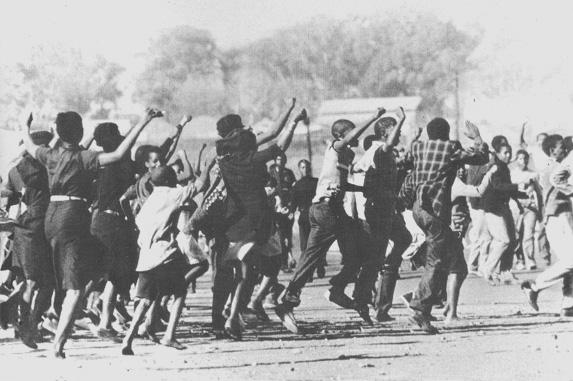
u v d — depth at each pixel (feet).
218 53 178.40
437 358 35.24
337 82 168.35
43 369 34.32
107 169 38.06
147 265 36.63
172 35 177.47
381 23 163.63
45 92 181.37
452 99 152.66
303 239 54.54
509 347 37.37
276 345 38.93
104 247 36.58
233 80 176.55
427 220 40.86
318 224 41.78
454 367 33.40
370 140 44.27
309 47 172.55
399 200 43.50
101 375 32.71
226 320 43.47
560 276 45.75
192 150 169.99
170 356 36.58
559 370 32.76
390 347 37.93
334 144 42.06
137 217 37.17
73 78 181.78
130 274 39.22
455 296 43.91
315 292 61.36
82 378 32.35
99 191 38.19
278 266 44.98
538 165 79.41
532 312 48.60
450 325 43.68
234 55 178.91
